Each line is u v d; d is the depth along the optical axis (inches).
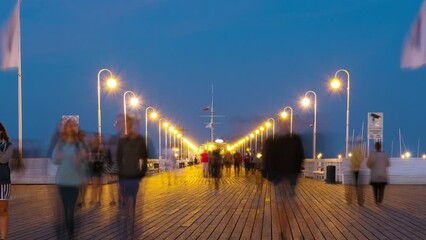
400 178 973.8
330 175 999.6
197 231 387.5
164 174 1525.6
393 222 437.7
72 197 310.2
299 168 334.0
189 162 2837.1
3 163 299.6
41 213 496.7
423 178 970.7
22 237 357.1
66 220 315.3
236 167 1469.0
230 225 418.9
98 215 473.4
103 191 737.0
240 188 876.6
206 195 724.7
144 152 339.3
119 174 338.6
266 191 796.0
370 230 393.7
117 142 339.0
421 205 577.9
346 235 370.3
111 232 374.9
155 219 457.1
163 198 675.4
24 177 965.8
